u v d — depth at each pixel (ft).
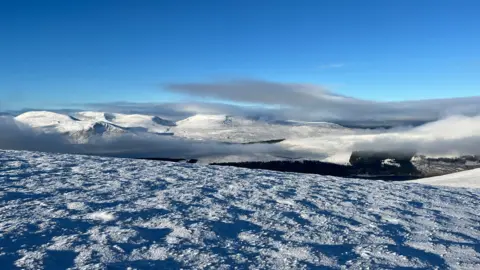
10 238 18.24
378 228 25.07
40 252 16.63
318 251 19.21
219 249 18.65
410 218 28.96
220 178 44.91
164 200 29.50
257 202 31.24
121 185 35.35
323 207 31.07
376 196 38.99
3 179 34.55
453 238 23.63
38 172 40.14
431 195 42.47
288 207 30.01
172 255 17.39
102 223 22.08
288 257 18.06
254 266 16.57
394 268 17.40
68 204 26.32
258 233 22.06
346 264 17.65
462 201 39.65
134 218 23.62
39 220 21.77
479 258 19.74
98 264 15.64
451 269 17.87
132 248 17.99
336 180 52.80
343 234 23.02
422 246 21.43
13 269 14.67
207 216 25.31
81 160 54.70
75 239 18.72
